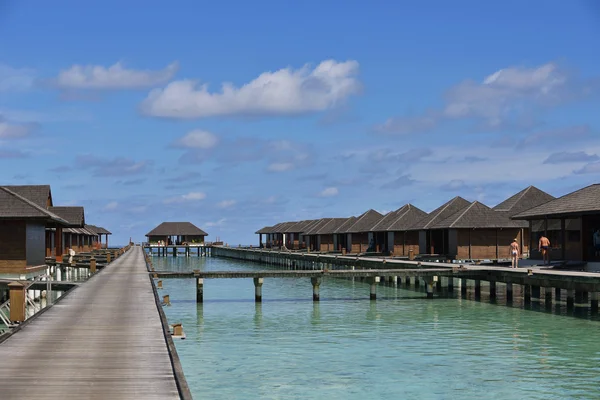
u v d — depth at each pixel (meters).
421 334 28.17
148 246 141.88
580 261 40.66
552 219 45.50
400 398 17.98
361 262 61.53
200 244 143.75
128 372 14.23
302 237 112.25
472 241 56.81
